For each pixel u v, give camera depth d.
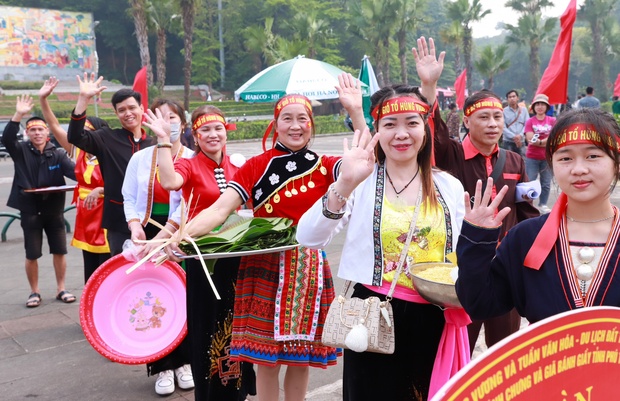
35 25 61.75
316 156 3.07
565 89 5.85
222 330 3.28
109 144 4.40
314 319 2.94
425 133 2.54
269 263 2.96
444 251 2.50
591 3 61.91
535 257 1.77
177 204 3.78
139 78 4.95
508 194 3.39
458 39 54.25
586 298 1.70
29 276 5.65
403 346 2.45
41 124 5.73
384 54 53.53
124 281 3.83
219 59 70.62
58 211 5.74
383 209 2.49
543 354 1.38
